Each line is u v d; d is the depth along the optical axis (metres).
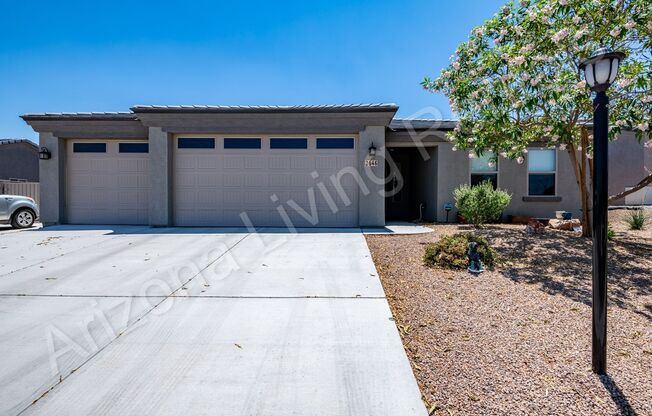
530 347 2.97
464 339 3.14
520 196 11.42
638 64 5.81
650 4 5.32
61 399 2.32
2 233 9.12
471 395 2.35
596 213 2.58
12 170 20.94
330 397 2.35
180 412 2.20
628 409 2.18
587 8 5.48
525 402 2.26
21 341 3.14
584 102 5.67
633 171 17.14
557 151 11.33
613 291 4.36
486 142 7.27
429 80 7.53
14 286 4.68
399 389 2.43
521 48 5.79
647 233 8.34
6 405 2.26
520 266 5.52
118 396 2.36
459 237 6.05
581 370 2.61
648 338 3.10
